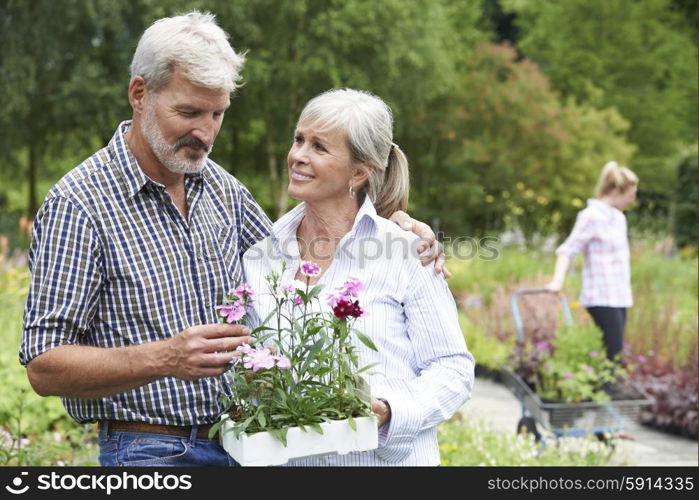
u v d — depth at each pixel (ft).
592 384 26.48
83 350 9.76
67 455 19.61
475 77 89.04
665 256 65.05
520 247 82.28
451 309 11.25
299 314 10.93
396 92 81.00
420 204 91.86
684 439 28.94
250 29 71.41
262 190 94.79
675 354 33.45
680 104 102.01
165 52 10.09
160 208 10.82
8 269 40.40
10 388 22.70
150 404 10.59
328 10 73.92
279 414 9.98
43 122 80.53
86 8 68.74
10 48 71.87
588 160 85.66
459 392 10.83
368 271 10.98
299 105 77.61
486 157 85.61
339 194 11.18
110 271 10.45
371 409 10.34
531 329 34.01
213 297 11.10
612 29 101.24
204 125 10.36
